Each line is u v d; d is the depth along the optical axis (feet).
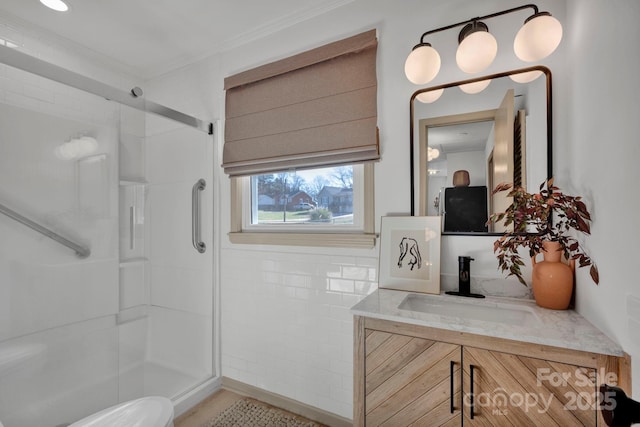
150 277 7.09
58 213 5.91
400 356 3.96
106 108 6.79
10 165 5.33
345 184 6.20
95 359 6.24
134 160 7.22
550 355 3.20
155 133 7.45
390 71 5.55
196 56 7.66
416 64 4.50
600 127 3.29
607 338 3.13
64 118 6.05
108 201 6.68
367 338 4.17
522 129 4.63
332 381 5.95
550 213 4.49
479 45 4.11
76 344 6.00
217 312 7.30
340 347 5.88
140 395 6.64
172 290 7.23
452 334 3.67
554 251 4.12
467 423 3.58
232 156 6.95
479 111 4.91
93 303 6.31
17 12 6.04
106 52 7.50
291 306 6.39
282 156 6.32
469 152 4.98
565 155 4.31
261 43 6.87
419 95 5.30
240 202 7.14
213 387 7.02
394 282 5.25
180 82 8.06
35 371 5.45
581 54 3.80
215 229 7.29
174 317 7.22
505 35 4.74
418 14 5.34
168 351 7.12
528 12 4.60
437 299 4.78
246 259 6.94
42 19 6.28
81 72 7.39
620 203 2.88
